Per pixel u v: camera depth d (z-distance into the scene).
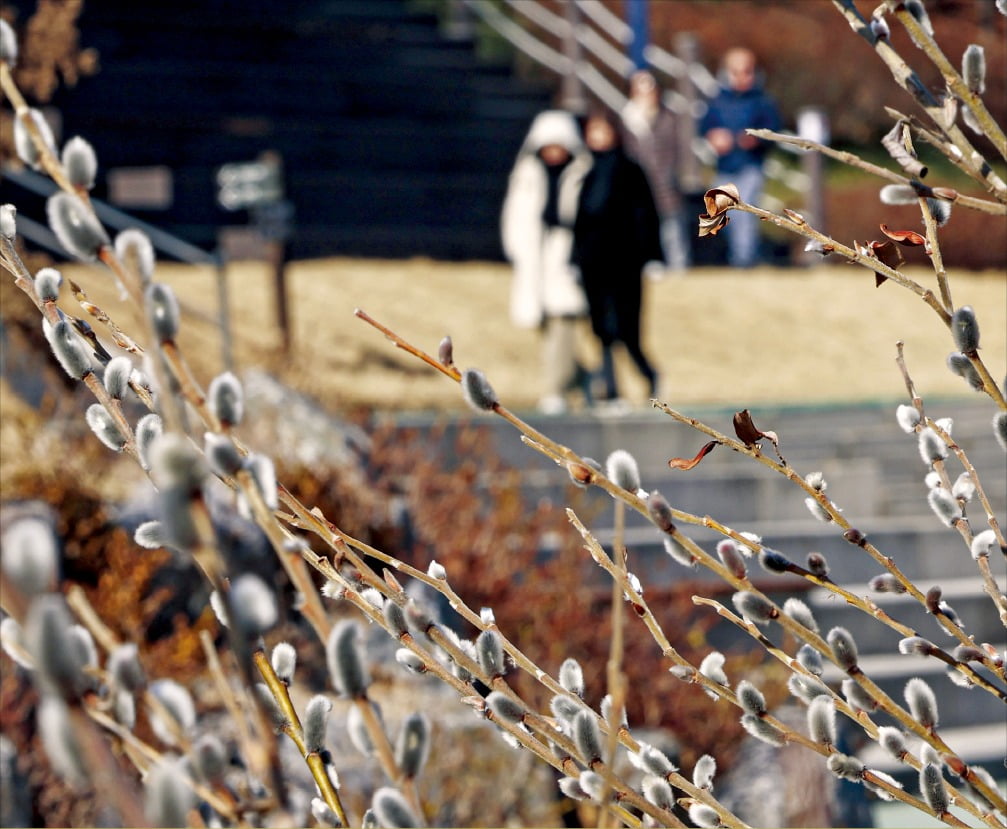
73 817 7.04
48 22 14.46
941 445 2.78
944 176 21.80
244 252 17.80
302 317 19.75
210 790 1.46
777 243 30.50
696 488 13.81
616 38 34.28
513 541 11.27
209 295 19.83
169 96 27.48
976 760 10.36
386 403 16.44
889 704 2.29
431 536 11.32
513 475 12.07
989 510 2.71
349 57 30.84
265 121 27.31
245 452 2.19
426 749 1.44
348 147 28.22
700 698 9.60
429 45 32.47
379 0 33.12
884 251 2.45
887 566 2.55
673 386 20.16
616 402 17.95
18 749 7.30
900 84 2.38
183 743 1.43
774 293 24.94
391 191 27.61
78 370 2.15
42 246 15.98
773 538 12.59
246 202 17.81
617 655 1.80
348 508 10.86
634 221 17.70
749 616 2.25
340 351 18.47
